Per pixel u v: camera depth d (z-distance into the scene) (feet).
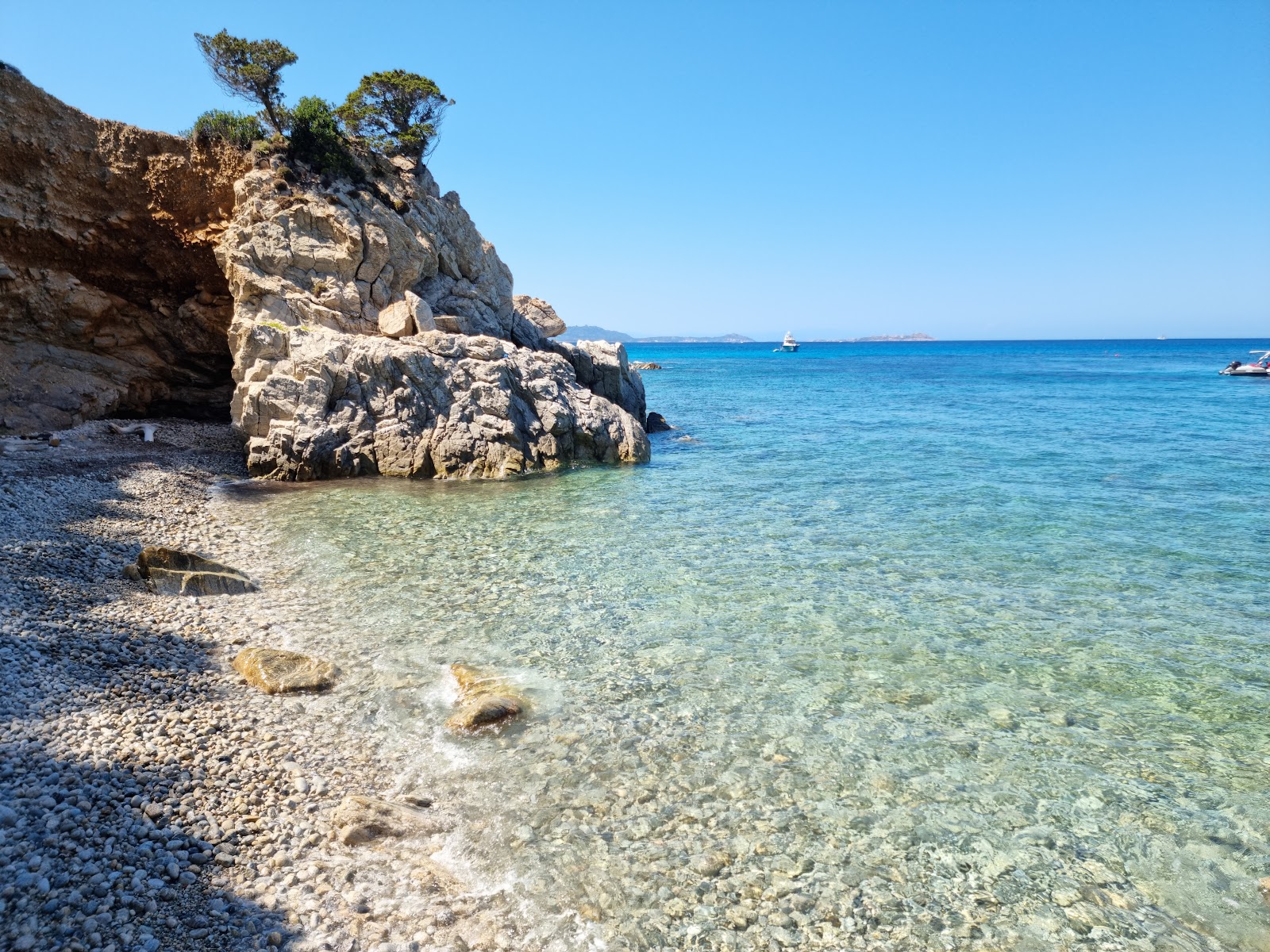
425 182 145.59
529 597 58.85
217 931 24.20
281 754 35.68
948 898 27.84
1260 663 47.80
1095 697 43.52
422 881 28.04
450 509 87.81
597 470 113.39
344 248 119.55
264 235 114.52
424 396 108.37
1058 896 27.96
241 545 70.74
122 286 123.65
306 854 28.86
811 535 77.41
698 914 26.91
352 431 106.01
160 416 132.16
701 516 84.94
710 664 47.42
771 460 123.44
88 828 27.53
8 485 77.15
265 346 106.01
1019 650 49.78
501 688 42.70
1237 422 171.01
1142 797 34.17
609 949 25.30
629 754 37.14
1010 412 200.64
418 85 144.15
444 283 141.28
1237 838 31.32
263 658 44.09
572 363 146.82
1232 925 26.63
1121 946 25.67
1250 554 70.33
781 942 25.71
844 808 33.04
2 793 28.48
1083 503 91.15
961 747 38.14
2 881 24.11
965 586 61.98
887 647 50.21
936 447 137.39
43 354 114.83
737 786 34.58
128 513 75.61
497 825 31.60
